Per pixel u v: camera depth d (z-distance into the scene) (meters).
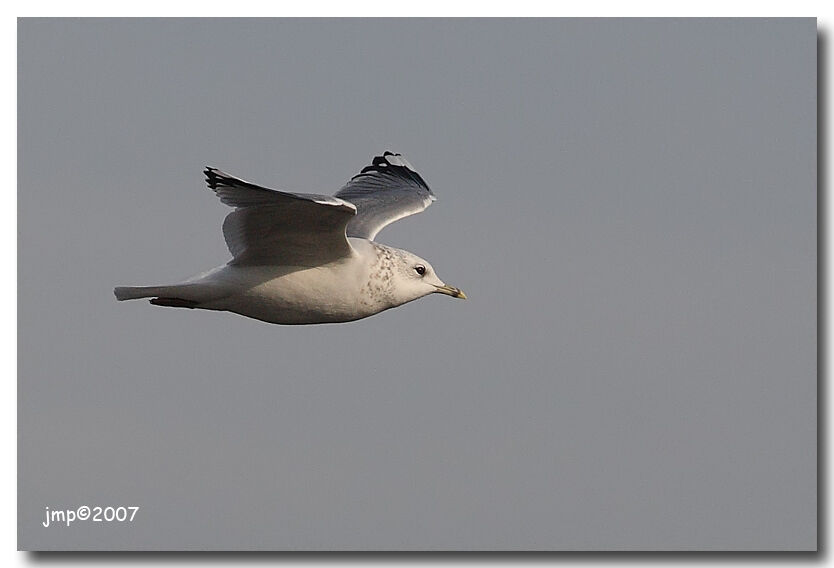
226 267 11.81
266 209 10.98
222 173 10.17
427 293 12.68
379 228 13.92
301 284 11.79
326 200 10.45
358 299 12.10
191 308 11.89
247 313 12.00
